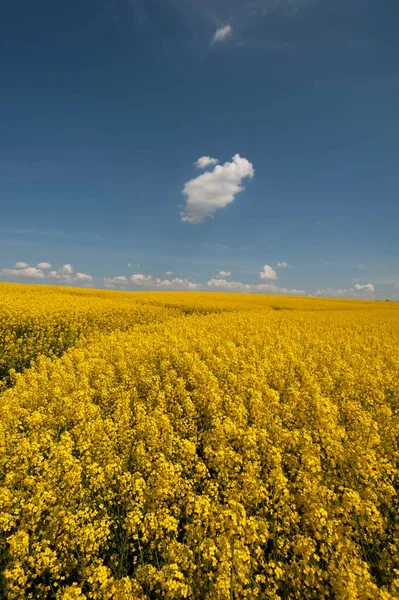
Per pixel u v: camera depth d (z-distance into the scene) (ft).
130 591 13.60
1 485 19.95
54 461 20.51
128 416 28.68
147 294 155.63
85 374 40.22
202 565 14.70
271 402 30.07
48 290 127.85
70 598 12.75
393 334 75.36
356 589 12.70
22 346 54.29
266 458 22.35
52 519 17.04
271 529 17.46
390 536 17.12
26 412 29.55
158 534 16.39
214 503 17.44
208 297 169.68
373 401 34.22
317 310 143.23
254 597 13.71
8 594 14.16
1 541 16.14
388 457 23.17
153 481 19.22
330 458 22.59
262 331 69.15
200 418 30.04
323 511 15.90
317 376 40.57
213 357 45.52
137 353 47.44
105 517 17.01
